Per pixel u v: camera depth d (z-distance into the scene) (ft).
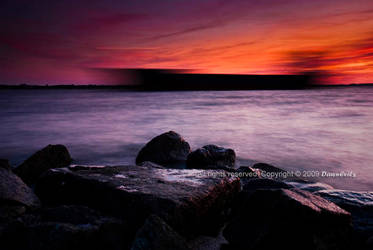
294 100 215.51
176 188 12.81
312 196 11.92
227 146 45.73
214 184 13.66
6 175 13.94
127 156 38.42
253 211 11.50
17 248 9.14
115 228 10.44
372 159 36.37
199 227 12.10
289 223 10.08
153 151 30.09
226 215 14.06
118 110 126.93
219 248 11.24
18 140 52.39
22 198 12.85
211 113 109.29
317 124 74.02
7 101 219.20
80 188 13.55
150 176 14.78
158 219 9.65
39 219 10.68
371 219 12.12
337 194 14.74
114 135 57.47
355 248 10.75
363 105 152.25
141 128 67.82
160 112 114.93
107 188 12.65
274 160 36.11
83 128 68.59
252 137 54.44
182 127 69.00
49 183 14.92
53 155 26.22
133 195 11.78
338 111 114.52
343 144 47.11
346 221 10.89
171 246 8.94
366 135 56.29
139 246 8.69
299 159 36.70
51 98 282.77
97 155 39.09
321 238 9.95
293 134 57.77
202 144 47.83
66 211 11.12
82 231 9.72
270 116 96.02
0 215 11.00
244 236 10.78
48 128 68.90
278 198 10.78
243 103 179.42
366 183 26.25
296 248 9.89
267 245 10.18
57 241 9.24
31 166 23.97
